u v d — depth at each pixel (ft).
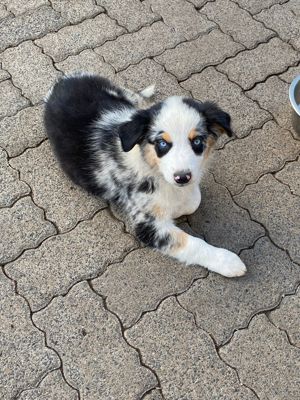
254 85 4.02
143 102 3.65
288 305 2.97
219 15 4.50
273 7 4.55
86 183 3.31
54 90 3.47
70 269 3.12
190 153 2.66
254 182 3.49
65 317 2.94
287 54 4.22
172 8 4.56
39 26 4.42
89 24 4.44
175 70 4.12
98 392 2.70
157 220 3.07
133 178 3.00
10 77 4.08
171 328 2.89
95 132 3.19
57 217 3.34
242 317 2.93
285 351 2.81
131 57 4.21
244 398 2.67
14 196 3.43
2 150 3.66
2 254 3.18
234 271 3.01
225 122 2.78
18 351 2.82
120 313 2.95
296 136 3.73
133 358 2.80
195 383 2.71
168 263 3.14
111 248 3.21
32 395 2.68
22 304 2.99
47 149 3.66
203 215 3.34
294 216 3.33
